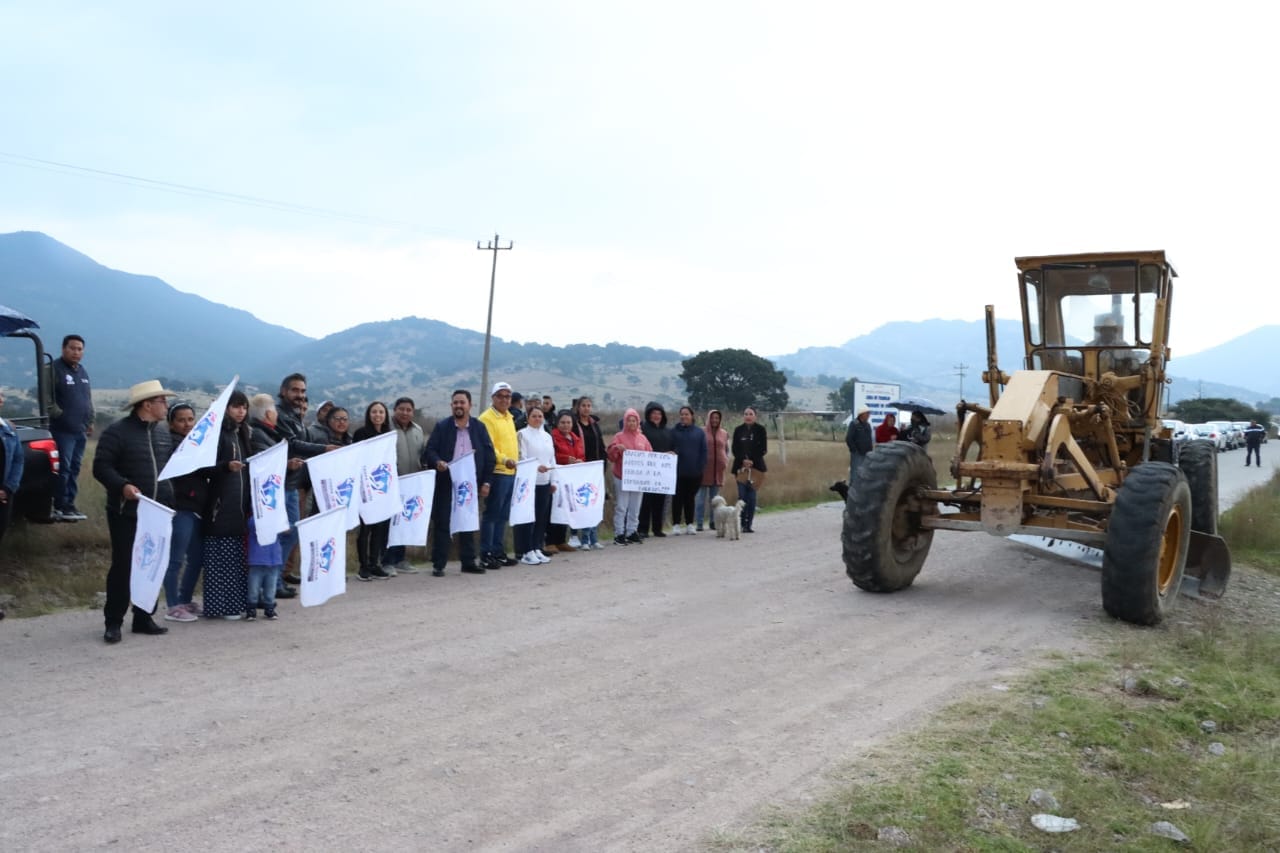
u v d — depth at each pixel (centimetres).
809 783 481
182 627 788
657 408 1413
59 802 443
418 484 1020
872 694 634
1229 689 690
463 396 1059
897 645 769
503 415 1116
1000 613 898
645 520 1405
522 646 741
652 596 948
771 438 5250
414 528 1019
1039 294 1083
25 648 712
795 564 1166
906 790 474
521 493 1123
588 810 448
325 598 815
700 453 1431
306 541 802
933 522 941
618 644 752
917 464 967
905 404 2516
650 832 426
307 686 626
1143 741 575
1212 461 1220
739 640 774
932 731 561
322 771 486
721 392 8362
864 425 1720
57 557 1051
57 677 636
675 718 580
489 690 627
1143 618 855
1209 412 6028
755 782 482
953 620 863
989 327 1104
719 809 450
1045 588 1032
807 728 565
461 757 510
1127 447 1083
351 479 948
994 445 896
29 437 966
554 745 530
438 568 1055
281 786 466
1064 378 1012
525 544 1150
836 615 877
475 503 1062
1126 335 1052
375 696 608
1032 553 1256
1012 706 609
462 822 433
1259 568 1315
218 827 421
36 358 1039
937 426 5338
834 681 663
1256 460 3647
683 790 472
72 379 1066
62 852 396
